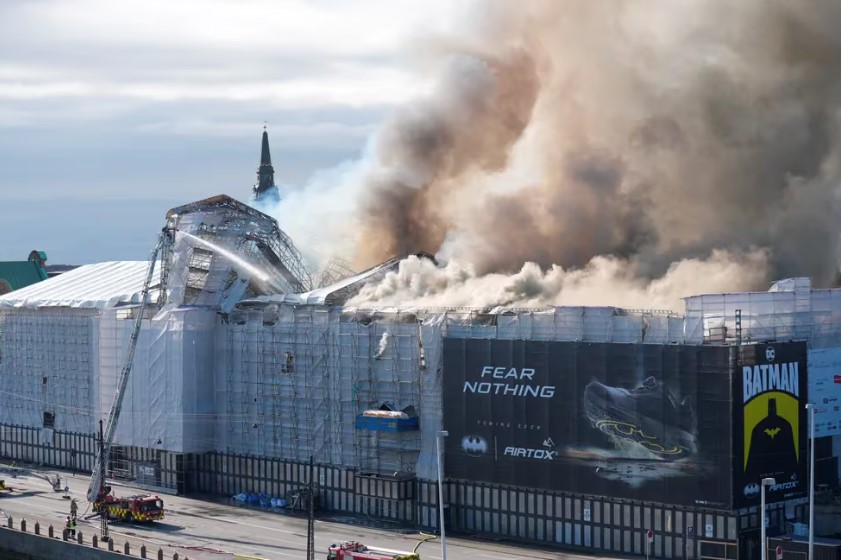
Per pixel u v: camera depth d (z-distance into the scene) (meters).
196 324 141.75
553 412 109.44
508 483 112.56
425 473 119.88
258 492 138.00
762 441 101.12
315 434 131.50
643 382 103.81
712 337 103.00
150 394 145.00
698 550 101.81
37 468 162.88
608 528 107.38
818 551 96.00
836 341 110.00
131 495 139.12
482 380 114.31
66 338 160.38
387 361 123.88
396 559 97.88
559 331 111.06
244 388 139.50
